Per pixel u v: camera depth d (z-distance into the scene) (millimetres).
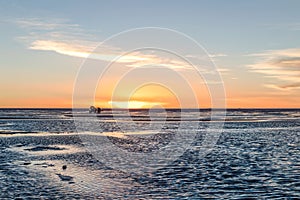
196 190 27406
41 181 29469
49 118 127125
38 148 48500
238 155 44594
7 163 37219
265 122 109188
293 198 25578
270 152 47344
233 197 25703
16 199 24391
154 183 29438
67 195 25562
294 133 74375
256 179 31219
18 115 156125
